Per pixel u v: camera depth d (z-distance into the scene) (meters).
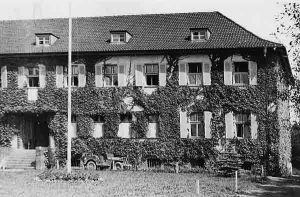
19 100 32.09
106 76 31.81
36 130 34.31
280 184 23.89
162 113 30.50
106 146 31.03
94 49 31.30
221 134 29.70
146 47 30.78
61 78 31.94
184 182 23.48
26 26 35.31
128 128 31.20
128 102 31.11
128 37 32.03
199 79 30.64
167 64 30.81
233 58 29.92
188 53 30.44
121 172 28.67
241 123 29.86
